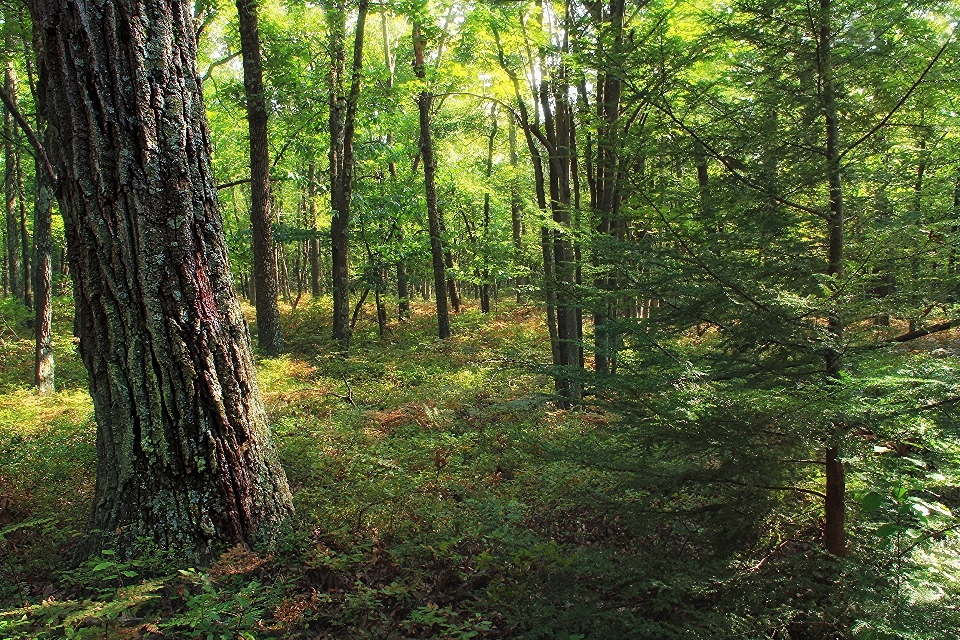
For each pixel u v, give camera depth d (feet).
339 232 49.62
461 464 20.08
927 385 9.07
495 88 32.55
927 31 11.11
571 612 10.79
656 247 12.00
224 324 13.38
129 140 12.26
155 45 12.44
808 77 11.07
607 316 13.16
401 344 51.96
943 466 9.32
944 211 10.50
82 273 12.65
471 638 11.08
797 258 11.03
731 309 10.46
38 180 37.24
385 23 57.16
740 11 11.51
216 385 13.10
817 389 10.09
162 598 11.54
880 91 11.10
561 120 29.89
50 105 12.39
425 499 15.97
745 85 12.49
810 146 11.21
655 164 12.63
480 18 28.17
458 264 71.56
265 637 10.73
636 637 10.33
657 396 11.17
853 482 11.18
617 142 12.96
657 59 12.01
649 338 11.45
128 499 12.80
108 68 12.09
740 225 11.37
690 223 12.26
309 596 11.99
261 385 33.12
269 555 12.89
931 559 9.68
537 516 15.49
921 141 11.62
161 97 12.51
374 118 53.31
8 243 77.82
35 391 36.76
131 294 12.52
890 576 9.62
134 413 12.70
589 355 37.68
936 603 8.96
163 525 12.66
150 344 12.60
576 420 23.66
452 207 77.92
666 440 11.07
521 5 27.48
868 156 11.27
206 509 12.85
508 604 11.81
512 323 59.62
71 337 56.34
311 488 16.70
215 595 10.26
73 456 20.40
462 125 75.97
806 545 11.82
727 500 11.36
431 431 24.41
